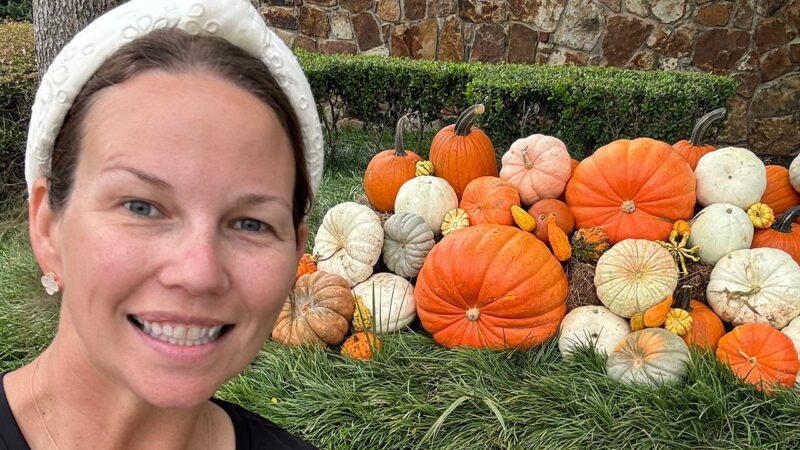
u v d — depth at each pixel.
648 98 5.57
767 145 7.89
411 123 7.10
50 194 0.84
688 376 3.07
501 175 4.03
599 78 5.93
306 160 0.96
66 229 0.80
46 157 0.85
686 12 7.63
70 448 0.92
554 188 3.85
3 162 5.40
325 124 7.57
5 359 3.37
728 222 3.52
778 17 7.50
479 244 3.39
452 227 3.87
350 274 3.83
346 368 3.29
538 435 2.79
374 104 7.03
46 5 4.68
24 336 3.36
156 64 0.79
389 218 4.00
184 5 0.82
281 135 0.86
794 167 3.89
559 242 3.56
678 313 3.29
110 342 0.81
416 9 8.36
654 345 3.11
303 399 3.06
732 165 3.69
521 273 3.32
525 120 5.70
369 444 2.89
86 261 0.78
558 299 3.40
